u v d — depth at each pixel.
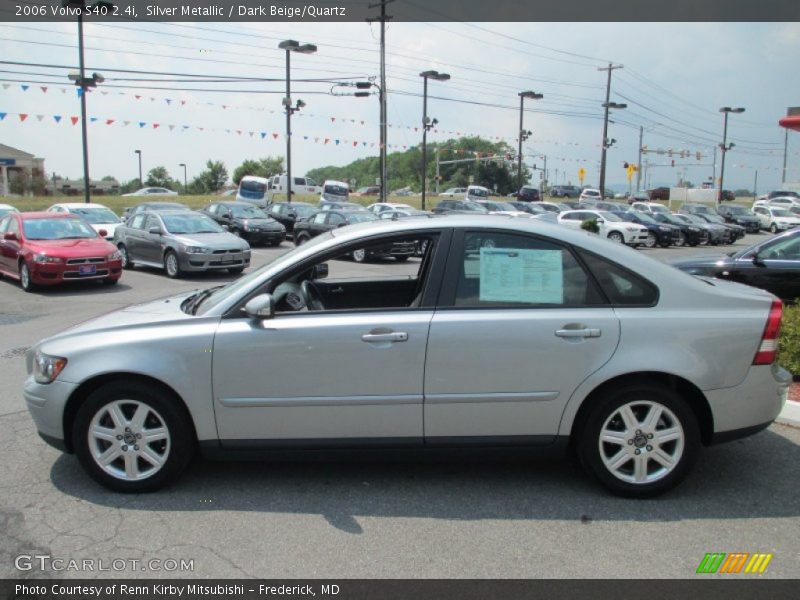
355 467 4.48
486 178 122.88
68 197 48.25
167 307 4.48
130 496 4.05
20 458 4.67
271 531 3.62
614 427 3.95
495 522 3.70
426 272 4.37
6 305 11.94
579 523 3.69
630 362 3.80
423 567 3.26
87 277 13.59
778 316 3.93
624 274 3.96
